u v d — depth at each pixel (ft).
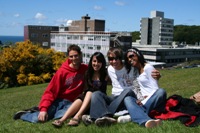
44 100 22.16
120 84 21.94
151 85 20.68
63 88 22.85
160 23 457.27
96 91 20.36
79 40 259.80
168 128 17.66
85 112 20.86
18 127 20.71
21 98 62.59
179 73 70.64
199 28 544.62
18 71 120.16
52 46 292.20
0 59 116.98
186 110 19.65
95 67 21.29
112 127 18.75
